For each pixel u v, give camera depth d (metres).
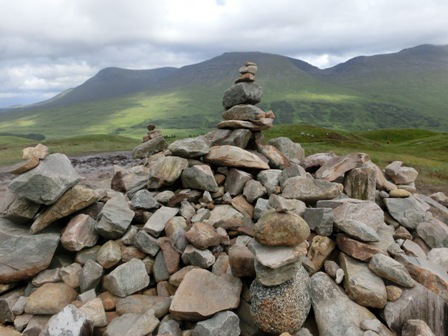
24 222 1.09
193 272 0.90
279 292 0.78
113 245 1.03
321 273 0.92
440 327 0.83
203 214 1.14
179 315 0.81
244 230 1.08
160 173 1.30
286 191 1.22
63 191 1.05
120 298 0.92
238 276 0.89
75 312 0.78
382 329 0.78
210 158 1.36
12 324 0.90
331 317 0.81
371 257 0.93
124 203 1.16
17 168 1.02
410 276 0.90
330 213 1.03
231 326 0.78
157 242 1.04
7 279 0.95
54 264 1.02
